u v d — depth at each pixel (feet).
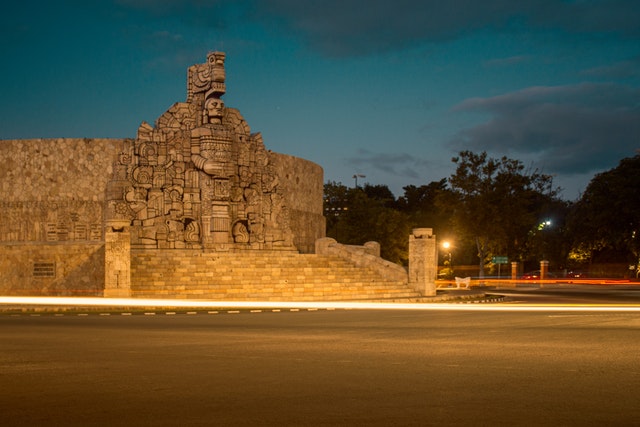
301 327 63.93
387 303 103.96
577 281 219.00
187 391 33.78
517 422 28.17
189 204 138.21
